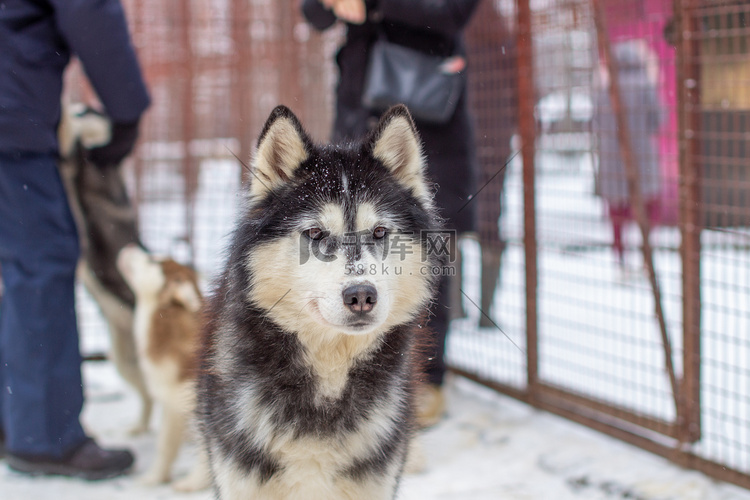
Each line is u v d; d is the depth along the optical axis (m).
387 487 2.09
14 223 2.95
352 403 2.06
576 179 5.57
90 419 3.80
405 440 2.20
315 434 1.99
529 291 3.78
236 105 5.04
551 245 5.10
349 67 3.54
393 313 2.13
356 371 2.09
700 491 2.83
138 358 3.22
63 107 3.68
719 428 3.22
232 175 5.07
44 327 2.95
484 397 4.08
